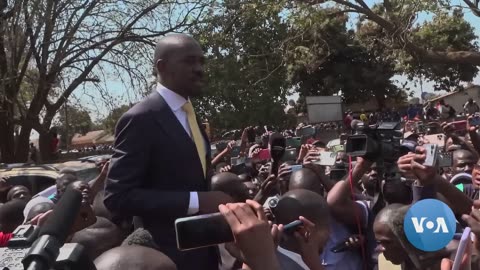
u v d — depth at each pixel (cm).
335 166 407
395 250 240
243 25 1634
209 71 1627
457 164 463
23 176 724
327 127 1203
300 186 354
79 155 1627
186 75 263
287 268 229
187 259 257
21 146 1570
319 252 263
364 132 286
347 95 3416
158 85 270
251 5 1496
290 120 1920
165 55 265
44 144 1574
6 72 1441
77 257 103
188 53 264
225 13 1584
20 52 1437
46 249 98
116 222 289
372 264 322
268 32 1673
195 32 1579
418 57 1422
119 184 249
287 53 1574
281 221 257
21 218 385
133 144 252
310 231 238
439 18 1345
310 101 1631
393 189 308
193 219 154
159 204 246
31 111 1538
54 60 1517
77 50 1555
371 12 1390
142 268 181
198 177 265
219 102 1688
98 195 356
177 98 265
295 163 454
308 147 460
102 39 1580
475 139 471
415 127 893
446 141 537
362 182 356
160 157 256
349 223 327
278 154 391
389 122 300
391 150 287
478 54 1405
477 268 201
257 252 149
